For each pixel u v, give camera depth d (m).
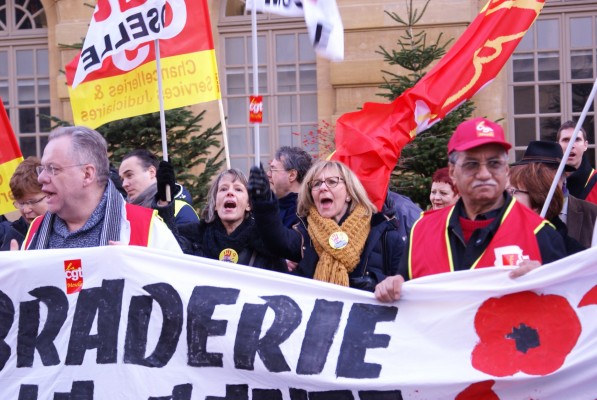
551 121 11.32
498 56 6.42
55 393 4.43
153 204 5.32
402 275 4.35
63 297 4.47
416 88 6.55
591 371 4.03
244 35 11.91
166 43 6.41
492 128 4.05
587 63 11.23
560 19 11.27
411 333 4.21
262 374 4.31
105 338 4.42
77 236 4.54
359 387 4.20
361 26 11.23
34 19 12.51
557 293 4.08
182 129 10.27
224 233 5.45
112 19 5.91
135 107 6.37
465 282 4.12
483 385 4.09
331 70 11.39
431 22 11.04
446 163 9.25
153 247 4.57
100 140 4.51
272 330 4.33
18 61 12.55
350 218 5.10
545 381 4.04
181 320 4.39
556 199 5.12
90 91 6.32
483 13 6.51
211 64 6.48
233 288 4.41
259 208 5.02
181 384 4.36
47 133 12.46
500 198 4.19
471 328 4.15
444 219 4.28
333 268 5.02
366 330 4.26
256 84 5.23
